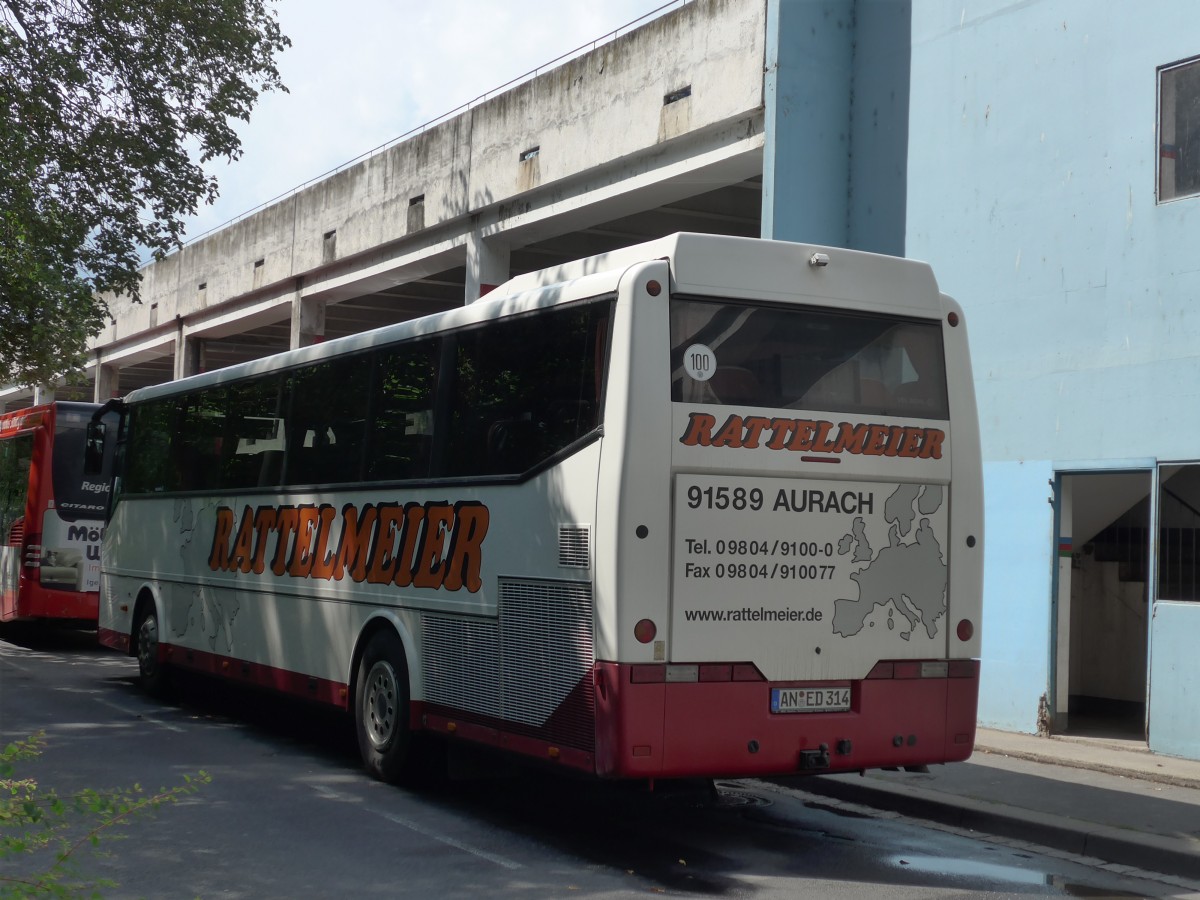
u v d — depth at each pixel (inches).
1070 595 520.1
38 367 1112.2
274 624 456.1
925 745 316.2
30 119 764.6
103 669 678.5
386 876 275.0
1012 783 388.2
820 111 589.0
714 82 617.6
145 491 581.9
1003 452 509.4
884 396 320.5
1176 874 300.7
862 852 314.3
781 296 309.6
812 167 586.9
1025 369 502.6
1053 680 488.1
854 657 309.0
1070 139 491.8
